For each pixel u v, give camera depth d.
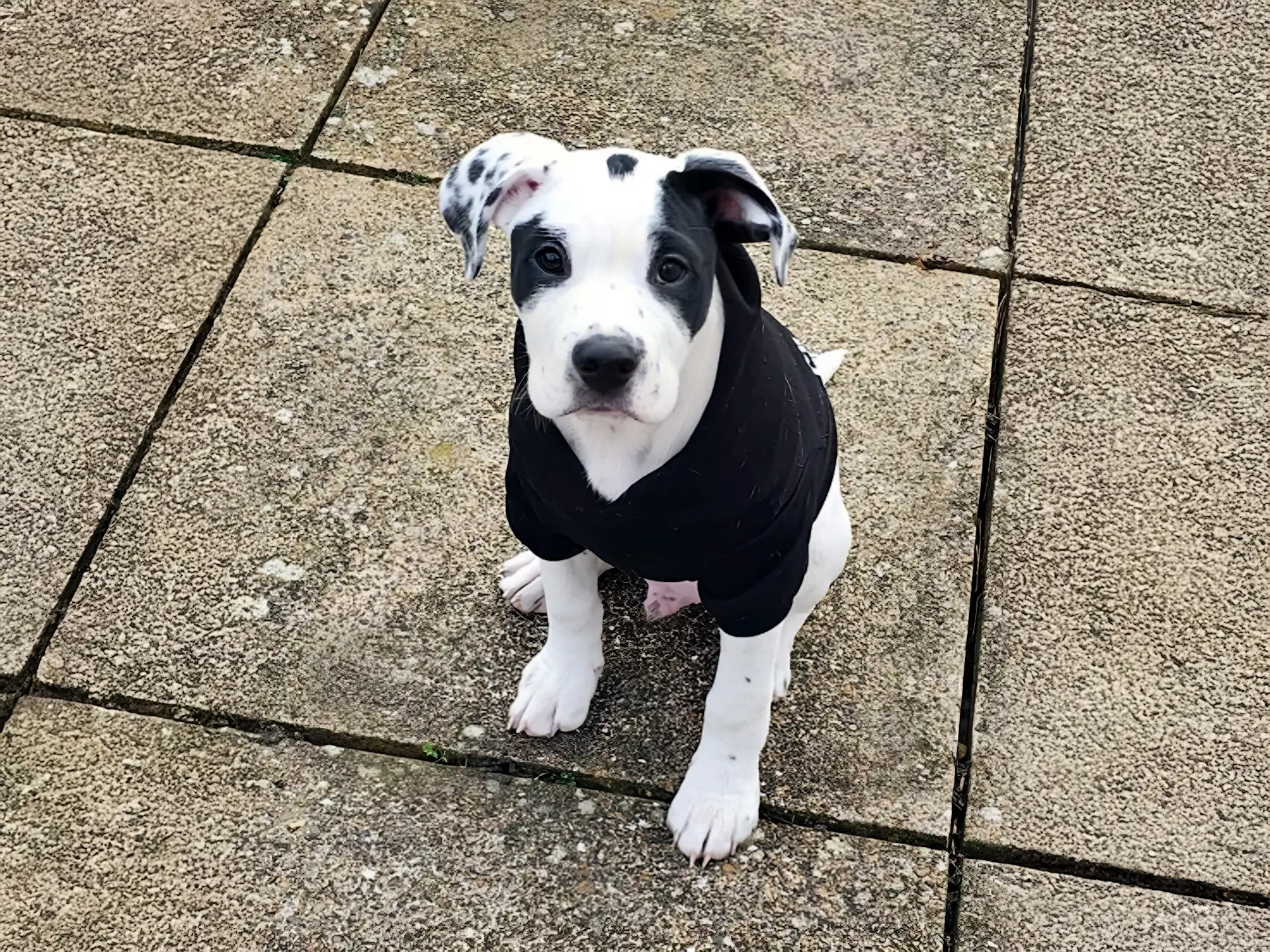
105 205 1.27
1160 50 1.45
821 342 1.20
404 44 1.42
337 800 0.96
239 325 1.20
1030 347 1.21
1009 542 1.09
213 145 1.32
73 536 1.07
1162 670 1.03
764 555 0.83
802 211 1.29
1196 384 1.19
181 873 0.92
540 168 0.80
